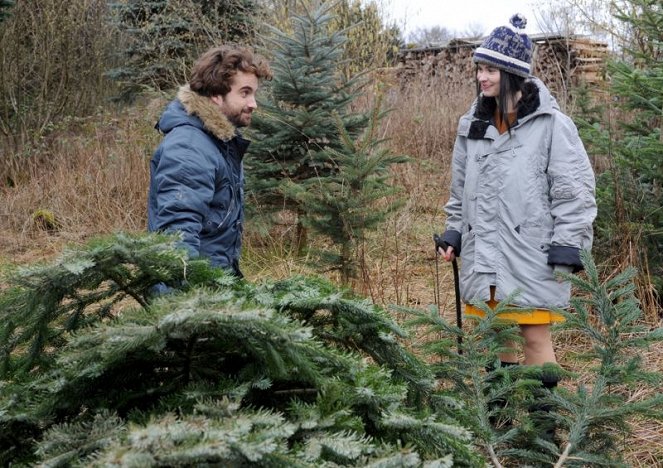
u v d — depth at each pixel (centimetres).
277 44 518
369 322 199
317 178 458
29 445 163
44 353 188
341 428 156
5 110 913
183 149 228
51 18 953
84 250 169
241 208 256
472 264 287
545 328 279
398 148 775
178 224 222
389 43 954
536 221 273
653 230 405
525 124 276
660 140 423
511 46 268
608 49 747
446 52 1117
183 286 185
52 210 689
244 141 251
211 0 869
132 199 680
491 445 213
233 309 150
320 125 499
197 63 244
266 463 134
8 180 817
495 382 257
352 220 393
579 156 271
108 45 1055
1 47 907
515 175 274
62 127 902
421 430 167
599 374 236
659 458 275
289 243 560
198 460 129
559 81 759
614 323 232
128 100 1055
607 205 434
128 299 365
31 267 166
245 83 244
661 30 432
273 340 155
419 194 630
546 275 274
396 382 201
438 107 879
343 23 886
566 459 218
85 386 164
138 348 160
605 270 428
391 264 492
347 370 176
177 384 172
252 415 143
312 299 191
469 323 395
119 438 137
